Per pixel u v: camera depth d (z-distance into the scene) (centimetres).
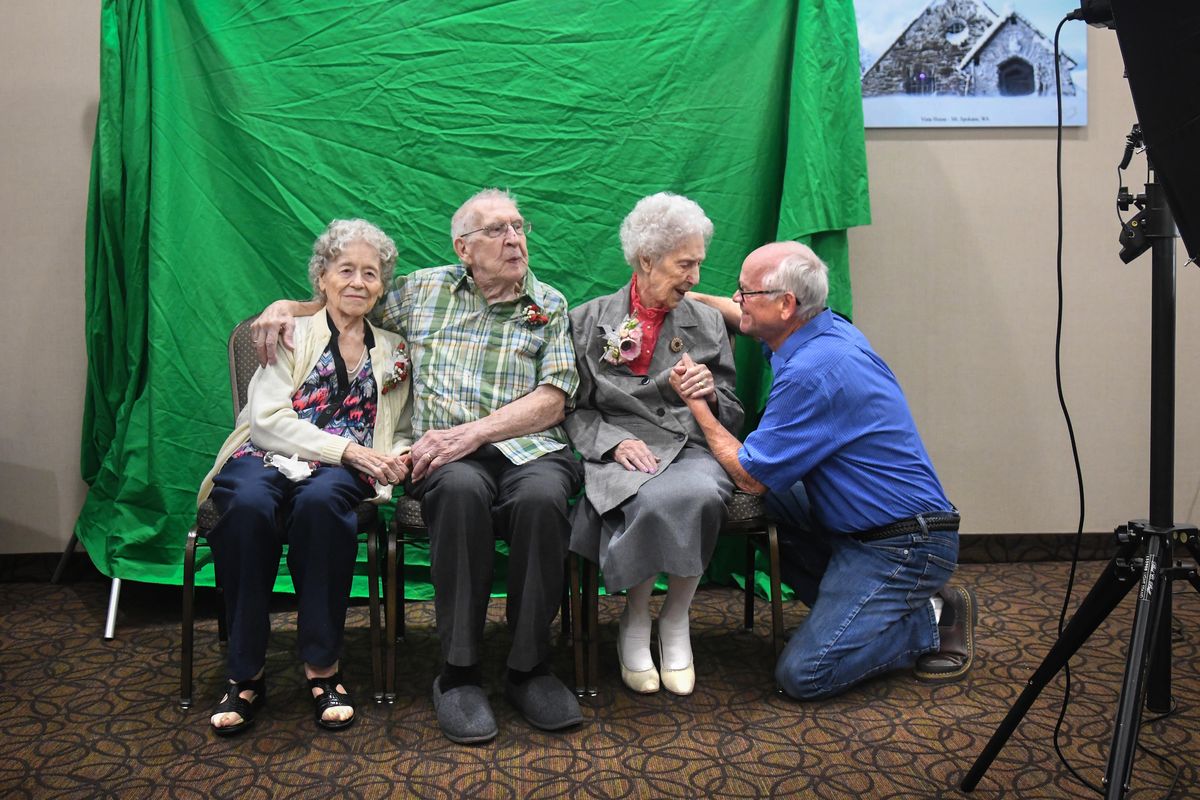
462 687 214
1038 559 326
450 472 219
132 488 277
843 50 283
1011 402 322
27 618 276
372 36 283
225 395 282
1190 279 319
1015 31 309
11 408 305
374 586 223
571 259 293
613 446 236
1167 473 166
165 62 276
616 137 290
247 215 282
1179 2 134
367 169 285
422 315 244
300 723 213
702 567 220
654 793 183
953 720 212
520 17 286
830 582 232
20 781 186
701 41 288
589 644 227
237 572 211
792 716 216
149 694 227
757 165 291
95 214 280
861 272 316
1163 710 209
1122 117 313
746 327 236
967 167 314
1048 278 318
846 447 228
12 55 297
